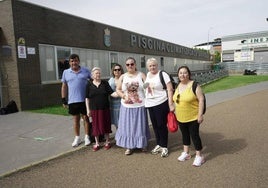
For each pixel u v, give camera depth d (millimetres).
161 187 4082
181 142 6336
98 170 4832
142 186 4145
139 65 23016
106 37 17516
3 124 8688
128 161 5215
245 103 11547
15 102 11117
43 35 12305
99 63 16969
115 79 6270
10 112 10727
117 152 5762
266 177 4234
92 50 16203
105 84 5918
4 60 11227
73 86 6031
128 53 20938
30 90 11523
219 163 4902
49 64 12797
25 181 4496
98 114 5836
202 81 21969
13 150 6000
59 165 5121
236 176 4320
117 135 5695
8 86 11258
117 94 5738
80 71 6121
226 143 6059
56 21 13109
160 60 28031
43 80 12469
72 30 14258
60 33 13383
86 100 5934
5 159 5445
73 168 4965
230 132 6961
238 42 60094
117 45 19094
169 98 5246
